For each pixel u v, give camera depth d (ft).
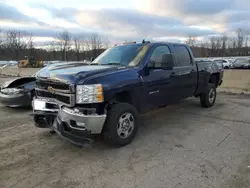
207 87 20.88
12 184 9.12
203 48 223.92
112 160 11.09
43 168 10.41
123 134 12.61
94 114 11.16
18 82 21.91
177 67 16.37
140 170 10.09
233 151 11.83
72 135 11.32
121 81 12.09
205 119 17.85
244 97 28.37
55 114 12.15
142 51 14.37
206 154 11.52
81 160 11.16
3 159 11.34
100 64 14.75
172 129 15.52
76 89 10.91
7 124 17.24
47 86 12.43
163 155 11.51
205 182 9.02
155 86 14.37
